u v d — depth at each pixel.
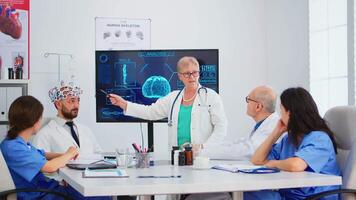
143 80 4.01
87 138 3.66
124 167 2.50
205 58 3.96
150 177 2.04
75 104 3.61
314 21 4.30
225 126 3.29
